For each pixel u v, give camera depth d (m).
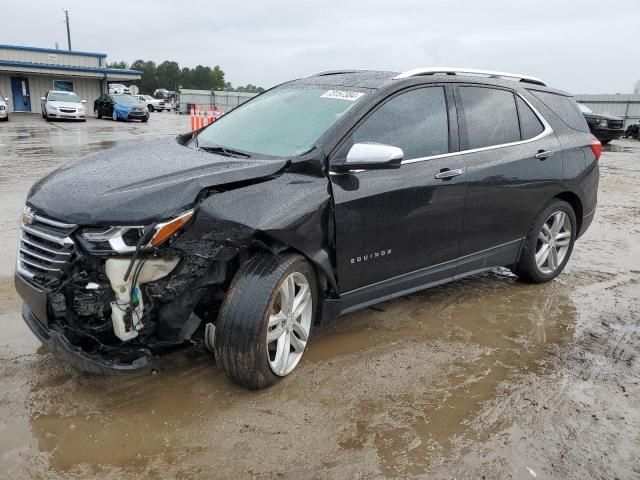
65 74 36.22
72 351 2.81
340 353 3.66
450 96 4.12
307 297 3.34
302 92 4.13
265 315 2.98
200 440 2.72
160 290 2.88
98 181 3.06
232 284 3.03
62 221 2.82
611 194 10.16
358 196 3.42
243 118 4.16
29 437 2.69
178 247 2.79
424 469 2.59
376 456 2.66
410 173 3.72
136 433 2.75
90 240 2.75
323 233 3.28
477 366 3.56
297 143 3.51
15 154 13.09
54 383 3.15
